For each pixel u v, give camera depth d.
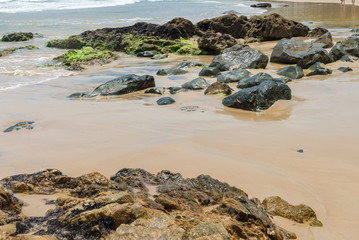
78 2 52.94
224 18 25.03
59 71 15.02
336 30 25.55
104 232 3.61
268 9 43.19
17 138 7.52
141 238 3.33
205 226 3.47
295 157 6.50
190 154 6.62
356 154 6.61
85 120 8.71
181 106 10.04
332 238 4.18
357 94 10.62
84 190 4.70
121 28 23.94
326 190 5.33
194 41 22.58
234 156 6.54
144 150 6.80
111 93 11.25
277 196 4.88
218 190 5.02
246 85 11.77
